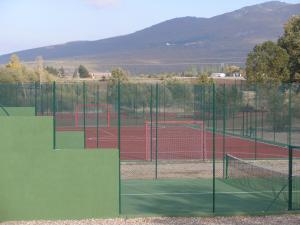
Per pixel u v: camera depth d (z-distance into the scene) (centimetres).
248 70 4800
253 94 3109
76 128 3722
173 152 2778
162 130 3659
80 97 3994
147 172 2172
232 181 1942
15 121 1351
